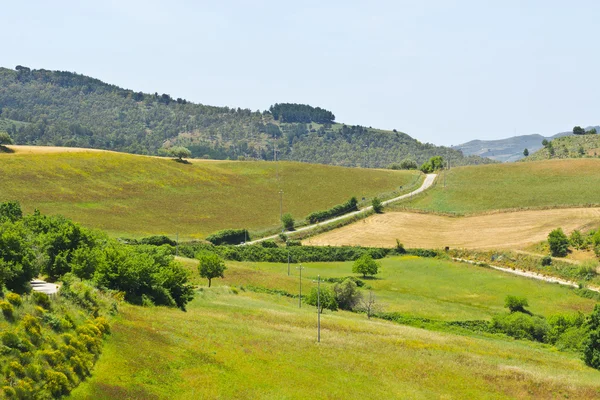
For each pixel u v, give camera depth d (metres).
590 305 99.19
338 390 47.62
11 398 31.91
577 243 126.62
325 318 77.62
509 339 84.88
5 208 108.25
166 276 70.88
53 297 47.09
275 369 49.78
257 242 150.00
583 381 58.94
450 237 147.62
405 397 48.66
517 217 158.25
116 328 48.62
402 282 114.25
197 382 43.12
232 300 83.38
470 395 52.03
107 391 37.19
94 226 144.12
